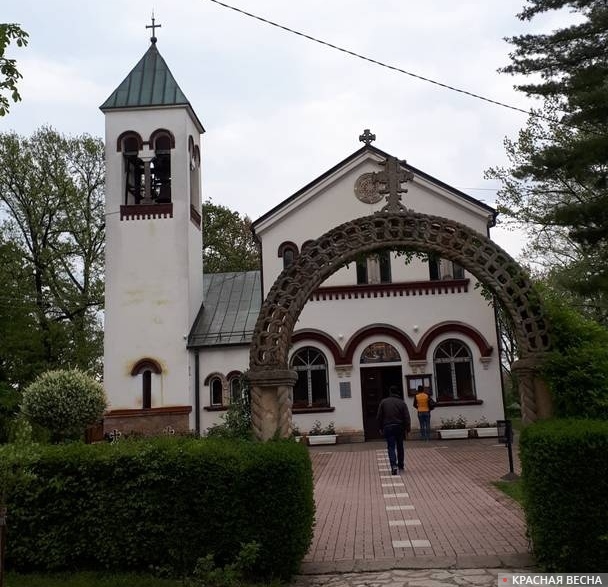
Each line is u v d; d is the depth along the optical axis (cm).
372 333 2661
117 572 843
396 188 1073
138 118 2964
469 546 951
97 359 3500
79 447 902
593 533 789
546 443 822
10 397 2122
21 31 1088
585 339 983
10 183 3344
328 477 1745
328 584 822
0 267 2814
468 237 1027
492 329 2631
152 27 3194
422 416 2492
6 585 793
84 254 3553
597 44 1892
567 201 2800
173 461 852
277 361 1005
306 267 1034
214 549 834
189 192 2975
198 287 3061
